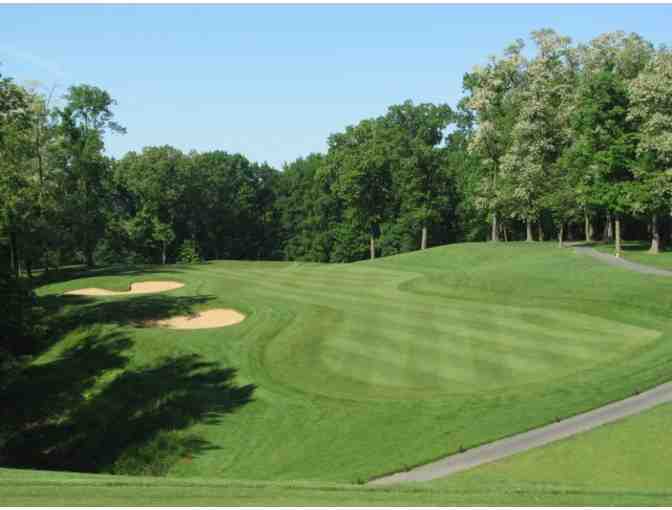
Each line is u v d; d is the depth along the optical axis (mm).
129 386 27203
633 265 48031
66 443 24047
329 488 14109
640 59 62375
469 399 21953
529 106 66000
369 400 22625
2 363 31844
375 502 12789
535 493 13828
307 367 26828
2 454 23719
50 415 26453
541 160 66312
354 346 29391
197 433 22281
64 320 37656
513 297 39531
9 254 50125
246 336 32031
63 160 60438
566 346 28281
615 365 24797
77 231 63906
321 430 20891
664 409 19906
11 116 42594
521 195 66375
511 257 59438
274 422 22078
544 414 20172
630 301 34625
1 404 27656
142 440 22656
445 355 27516
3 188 46250
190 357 29156
